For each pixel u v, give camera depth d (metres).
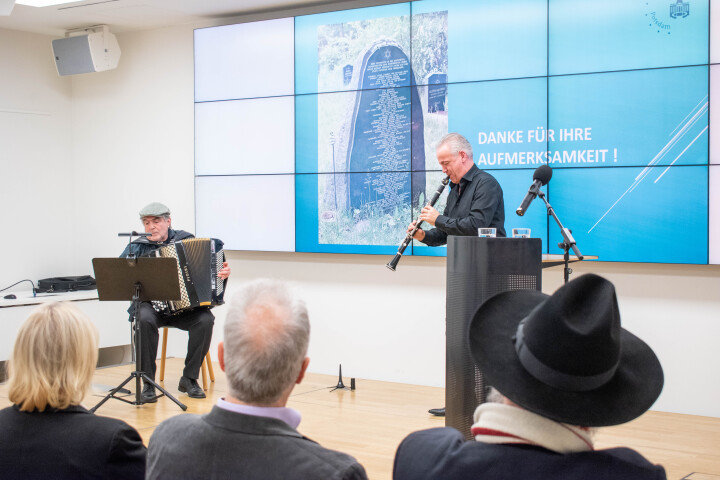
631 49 4.36
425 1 4.94
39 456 1.38
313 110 5.32
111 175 6.35
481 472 1.09
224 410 1.27
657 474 1.05
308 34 5.32
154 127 6.14
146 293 4.21
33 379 1.39
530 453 1.08
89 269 6.49
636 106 4.36
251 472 1.20
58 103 6.41
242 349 1.25
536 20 4.61
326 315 5.43
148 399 4.49
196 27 5.93
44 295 5.82
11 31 6.11
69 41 5.95
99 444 1.38
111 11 5.61
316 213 5.33
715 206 4.18
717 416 4.27
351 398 4.66
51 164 6.38
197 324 4.70
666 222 4.30
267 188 5.50
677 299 4.37
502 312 1.22
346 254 5.34
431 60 4.93
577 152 4.52
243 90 5.55
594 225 4.48
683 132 4.25
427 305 5.08
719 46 4.15
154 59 6.12
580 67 4.50
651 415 4.30
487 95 4.77
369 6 5.20
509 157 4.71
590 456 1.07
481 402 2.62
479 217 3.85
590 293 1.09
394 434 3.80
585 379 1.06
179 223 6.07
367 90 5.14
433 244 4.20
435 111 4.93
